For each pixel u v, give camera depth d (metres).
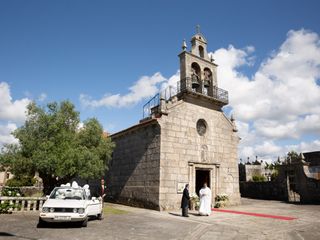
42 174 18.14
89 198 13.08
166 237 9.45
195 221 13.52
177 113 20.34
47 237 8.70
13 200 14.62
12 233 9.08
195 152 20.66
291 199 27.56
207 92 23.52
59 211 10.44
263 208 20.36
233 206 21.77
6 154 16.86
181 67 22.20
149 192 19.02
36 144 17.02
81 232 9.76
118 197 22.78
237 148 23.83
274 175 35.31
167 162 18.89
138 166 20.88
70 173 17.12
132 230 10.57
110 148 21.41
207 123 22.09
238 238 9.62
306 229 11.65
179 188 19.02
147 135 20.55
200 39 24.02
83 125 20.34
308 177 25.89
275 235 10.27
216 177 21.59
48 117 17.75
